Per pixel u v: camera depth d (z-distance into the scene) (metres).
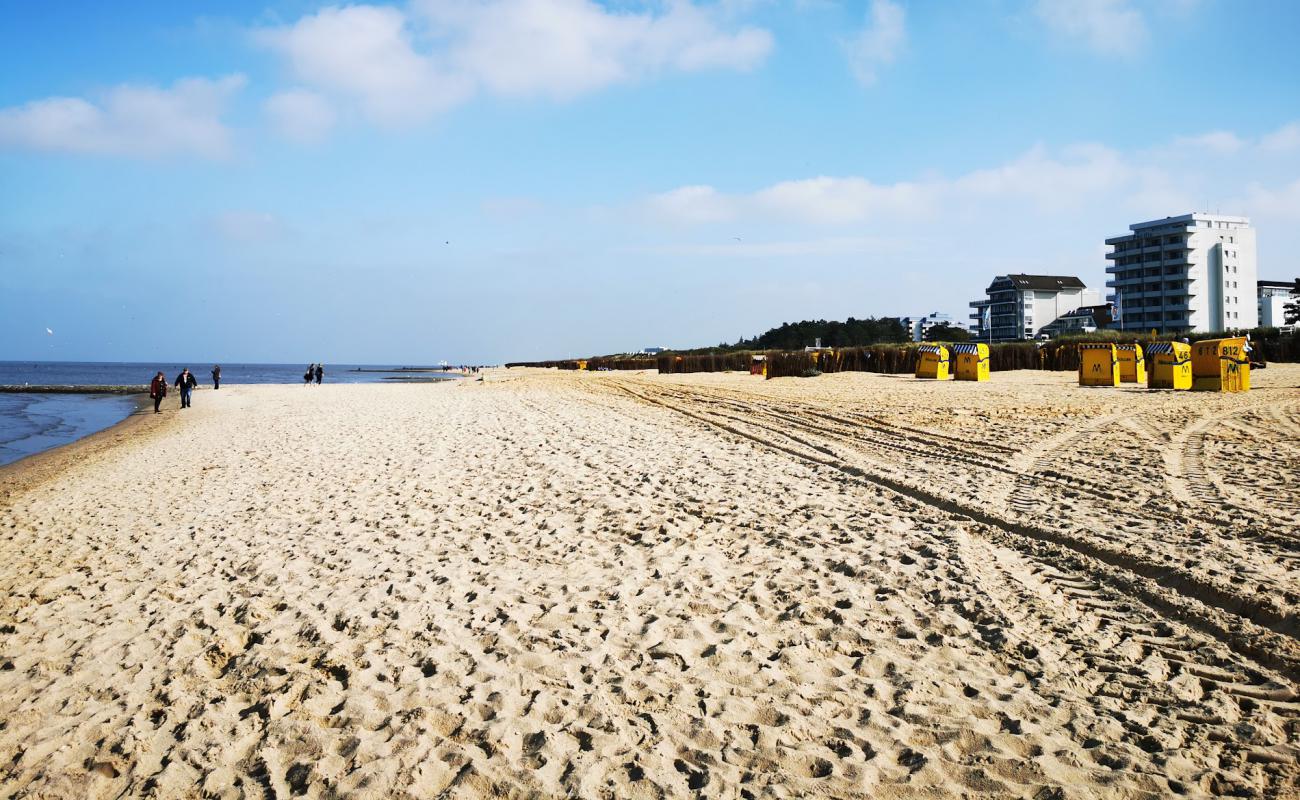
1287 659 4.09
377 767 3.58
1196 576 5.32
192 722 4.18
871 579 5.82
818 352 45.44
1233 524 6.69
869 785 3.25
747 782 3.32
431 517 8.84
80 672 5.05
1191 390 22.09
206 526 9.25
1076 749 3.41
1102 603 5.09
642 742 3.70
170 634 5.63
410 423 20.86
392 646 5.07
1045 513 7.39
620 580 6.19
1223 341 21.48
